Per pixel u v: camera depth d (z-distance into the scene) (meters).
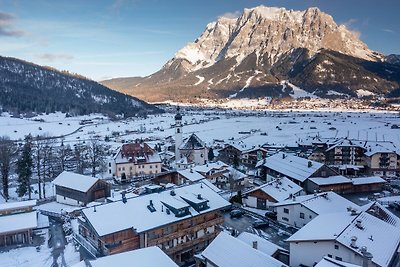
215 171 107.25
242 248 48.22
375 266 43.75
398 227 57.62
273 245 55.00
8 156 108.69
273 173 111.50
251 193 86.19
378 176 115.69
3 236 67.88
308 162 106.81
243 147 146.38
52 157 145.25
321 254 50.25
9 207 77.25
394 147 136.88
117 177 119.81
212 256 49.25
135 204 60.19
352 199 94.38
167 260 43.50
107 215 56.53
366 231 51.25
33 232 73.75
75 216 80.81
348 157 133.00
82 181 93.06
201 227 62.47
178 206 60.09
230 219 78.44
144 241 55.62
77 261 60.50
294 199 74.50
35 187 110.38
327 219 56.03
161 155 147.75
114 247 53.59
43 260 61.41
